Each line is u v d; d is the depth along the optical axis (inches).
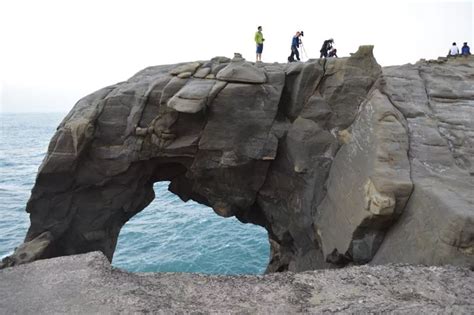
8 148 4229.8
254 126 527.5
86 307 172.9
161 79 570.6
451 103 420.8
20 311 169.9
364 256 350.6
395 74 485.7
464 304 175.2
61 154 538.3
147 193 690.2
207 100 509.0
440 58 648.4
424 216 280.5
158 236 1259.2
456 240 237.0
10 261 497.4
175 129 560.4
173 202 1862.7
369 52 485.1
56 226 574.9
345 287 197.5
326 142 501.4
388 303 176.9
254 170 573.0
